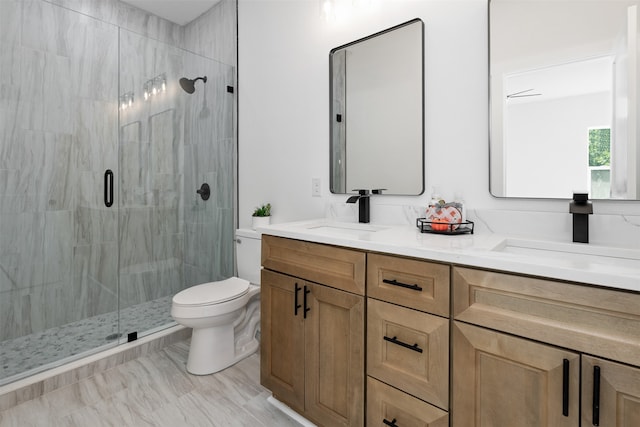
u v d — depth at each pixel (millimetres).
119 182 2420
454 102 1540
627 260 1065
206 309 1801
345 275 1275
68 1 2355
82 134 2287
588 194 1209
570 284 810
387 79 1755
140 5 2789
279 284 1528
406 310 1104
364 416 1235
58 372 1763
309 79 2113
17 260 2031
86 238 2291
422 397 1073
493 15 1412
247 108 2539
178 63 2611
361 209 1803
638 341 728
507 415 909
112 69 2375
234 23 2625
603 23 1192
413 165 1674
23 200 2051
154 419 1522
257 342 2234
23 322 2053
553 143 1298
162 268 2656
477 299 959
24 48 2059
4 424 1479
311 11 2094
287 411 1568
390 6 1738
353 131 1902
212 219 2707
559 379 825
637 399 730
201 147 2678
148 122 2521
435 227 1391
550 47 1293
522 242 1268
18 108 2029
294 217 2238
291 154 2238
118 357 1986
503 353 909
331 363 1336
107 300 2383
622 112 1167
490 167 1438
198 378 1861
